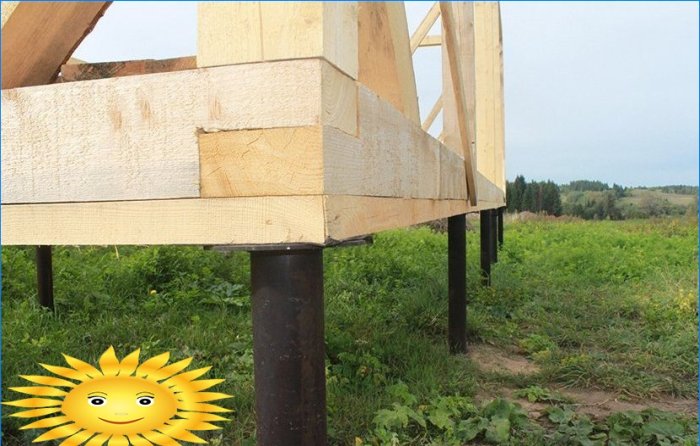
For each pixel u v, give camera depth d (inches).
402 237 361.1
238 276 203.8
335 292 194.4
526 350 159.8
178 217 40.1
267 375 40.1
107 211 42.1
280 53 36.5
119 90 41.2
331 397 103.9
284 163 37.2
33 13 48.8
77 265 197.9
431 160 81.0
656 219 763.4
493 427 97.9
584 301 221.0
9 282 166.7
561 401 120.7
